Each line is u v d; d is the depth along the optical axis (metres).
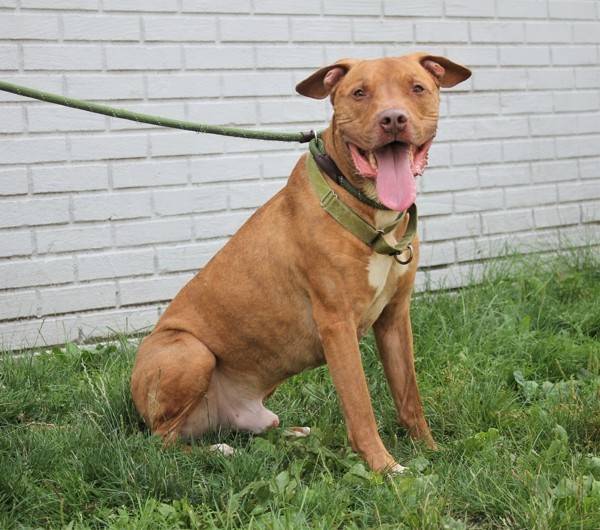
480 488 3.54
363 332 4.15
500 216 7.18
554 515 3.25
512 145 7.21
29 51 5.54
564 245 7.38
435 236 6.90
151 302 6.00
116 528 3.30
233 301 4.22
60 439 4.01
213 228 6.16
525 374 4.97
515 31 7.16
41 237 5.65
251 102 6.21
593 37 7.55
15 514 3.51
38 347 5.64
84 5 5.66
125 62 5.80
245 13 6.14
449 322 5.62
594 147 7.61
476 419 4.32
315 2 6.37
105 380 4.79
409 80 3.77
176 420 4.19
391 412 4.50
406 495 3.49
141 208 5.92
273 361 4.29
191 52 6.00
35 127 5.59
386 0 6.62
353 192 3.85
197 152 6.06
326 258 3.90
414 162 3.79
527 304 5.99
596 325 5.68
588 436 4.07
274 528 3.18
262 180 6.29
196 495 3.60
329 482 3.63
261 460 3.79
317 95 4.08
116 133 5.82
